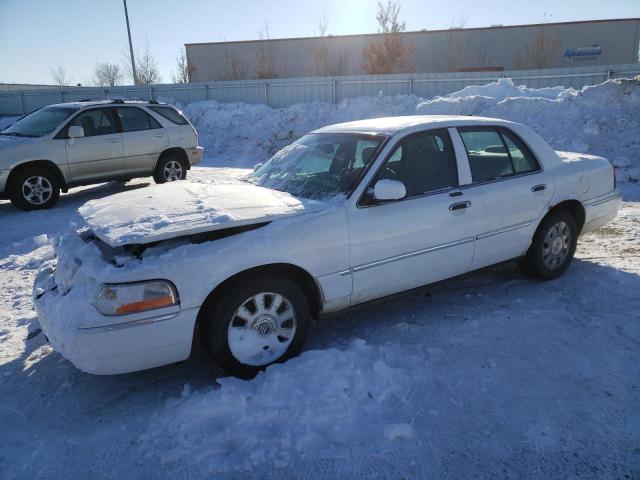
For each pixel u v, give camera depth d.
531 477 2.47
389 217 3.74
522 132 4.73
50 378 3.52
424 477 2.47
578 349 3.60
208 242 3.18
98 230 3.17
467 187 4.21
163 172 10.69
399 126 4.14
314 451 2.62
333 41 34.19
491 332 3.89
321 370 3.18
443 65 33.94
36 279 3.68
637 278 4.87
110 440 2.82
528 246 4.67
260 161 17.28
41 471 2.61
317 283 3.50
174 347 3.05
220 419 2.86
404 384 3.17
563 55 32.88
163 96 24.34
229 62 36.66
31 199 8.88
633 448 2.63
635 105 11.70
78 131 9.08
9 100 27.06
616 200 5.32
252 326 3.32
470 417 2.88
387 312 4.36
